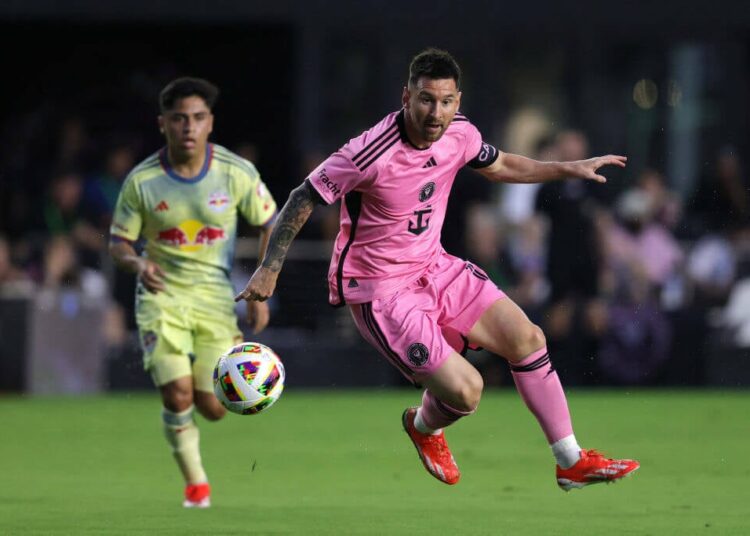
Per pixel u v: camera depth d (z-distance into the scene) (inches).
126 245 1295.5
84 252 2564.0
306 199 1051.9
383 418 2070.6
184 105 1268.5
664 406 2225.6
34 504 1256.2
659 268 2551.7
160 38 3063.5
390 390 2551.7
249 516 1179.9
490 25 2974.9
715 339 2546.8
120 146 2997.0
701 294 2576.3
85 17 2878.9
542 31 2989.7
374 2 2940.5
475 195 2662.4
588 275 2479.1
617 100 3014.3
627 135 3021.7
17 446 1727.4
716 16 3004.4
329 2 2933.1
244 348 1095.6
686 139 3026.6
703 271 2583.7
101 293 2539.4
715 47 3016.7
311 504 1263.5
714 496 1307.8
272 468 1535.4
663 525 1128.8
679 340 2532.0
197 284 1296.8
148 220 1291.8
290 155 3014.3
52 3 2869.1
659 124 3026.6
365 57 2957.7
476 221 2588.6
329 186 1048.2
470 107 2992.1
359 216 1078.4
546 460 1585.9
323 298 2517.2
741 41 3016.7
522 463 1560.0
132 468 1531.7
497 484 1397.6
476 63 2984.7
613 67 3014.3
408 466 1549.0
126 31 3051.2
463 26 2972.4
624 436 1824.6
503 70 2989.7
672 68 3019.2
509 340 1087.0
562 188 2464.3
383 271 1087.0
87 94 3053.6
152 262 1280.8
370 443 1769.2
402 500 1288.1
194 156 1286.9
